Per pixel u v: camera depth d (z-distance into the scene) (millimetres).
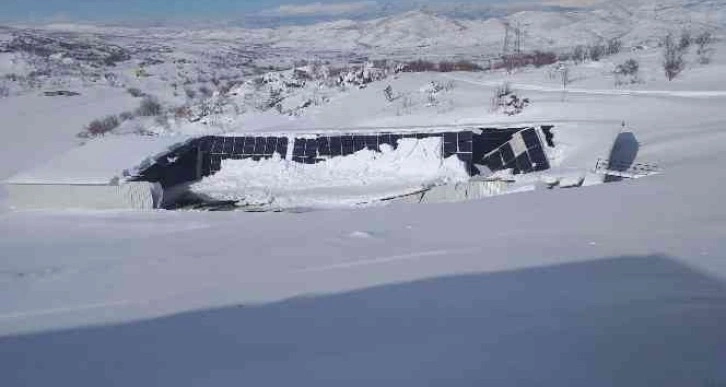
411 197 14391
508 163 15891
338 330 4613
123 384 3910
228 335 4762
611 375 3234
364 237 8570
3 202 15695
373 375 3564
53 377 4184
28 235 12352
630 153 15375
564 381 3213
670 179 10898
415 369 3586
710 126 16406
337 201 14945
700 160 12766
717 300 4461
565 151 15562
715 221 7602
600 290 5059
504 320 4418
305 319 5008
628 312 4297
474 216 9617
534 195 10844
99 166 15625
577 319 4242
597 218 8516
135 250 9867
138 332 5070
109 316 5633
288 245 8641
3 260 10188
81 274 7906
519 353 3658
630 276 5484
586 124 16688
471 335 4125
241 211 14250
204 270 7496
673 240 6844
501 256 6762
